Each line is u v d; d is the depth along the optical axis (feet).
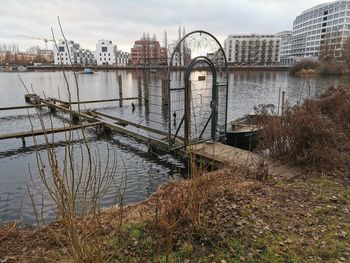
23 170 23.41
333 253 8.95
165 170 23.03
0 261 8.87
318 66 149.79
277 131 18.93
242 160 19.75
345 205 12.17
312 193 13.50
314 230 10.26
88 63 314.55
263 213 11.56
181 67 25.96
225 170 16.10
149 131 33.45
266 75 183.62
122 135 34.47
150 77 59.26
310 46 334.44
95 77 164.14
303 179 15.74
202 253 9.05
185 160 23.35
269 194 13.58
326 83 93.81
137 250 9.18
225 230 10.22
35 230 10.91
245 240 9.70
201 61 21.91
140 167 23.84
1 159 26.23
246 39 313.73
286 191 13.92
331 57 165.27
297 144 17.67
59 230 10.24
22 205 16.96
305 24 345.51
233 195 13.16
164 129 32.17
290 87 96.48
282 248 9.25
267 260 8.70
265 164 17.48
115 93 86.43
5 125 43.47
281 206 12.21
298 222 10.84
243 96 75.56
